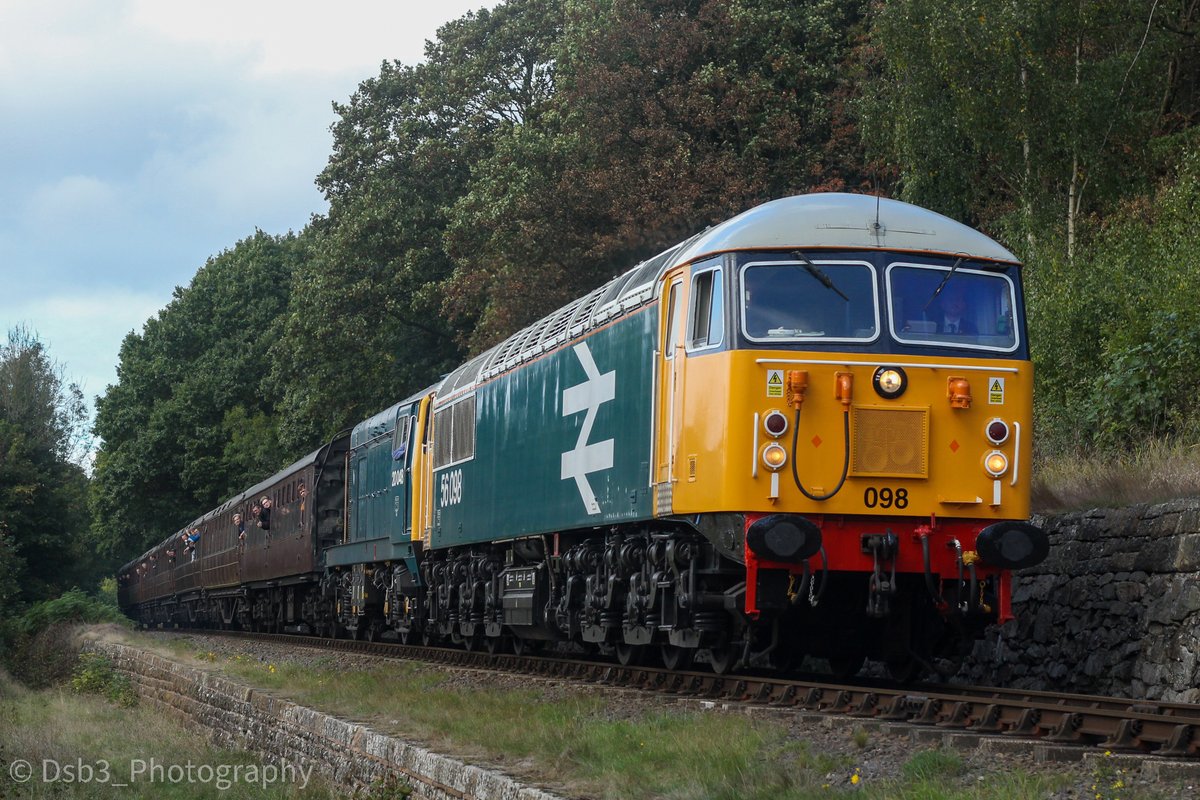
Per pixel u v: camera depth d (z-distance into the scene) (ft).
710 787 27.94
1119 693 44.42
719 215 106.22
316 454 104.68
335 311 148.77
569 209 113.70
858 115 104.42
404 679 57.82
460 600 72.08
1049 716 30.63
